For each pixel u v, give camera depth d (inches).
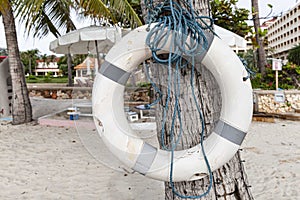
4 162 194.7
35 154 212.5
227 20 333.4
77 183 158.9
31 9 207.5
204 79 68.7
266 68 417.7
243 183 77.7
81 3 233.1
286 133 268.5
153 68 70.2
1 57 485.7
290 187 148.6
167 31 61.4
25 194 146.1
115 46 67.6
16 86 334.0
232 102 64.7
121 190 148.9
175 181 66.6
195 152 66.2
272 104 353.7
